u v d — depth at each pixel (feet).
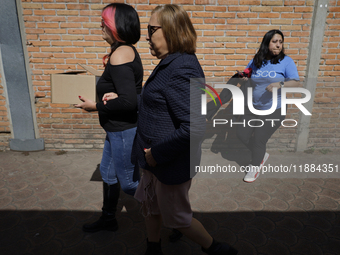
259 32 11.75
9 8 11.12
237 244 7.07
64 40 11.80
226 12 11.50
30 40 11.75
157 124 4.66
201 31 11.75
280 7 11.42
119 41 5.98
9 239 7.23
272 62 9.41
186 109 4.19
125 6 5.88
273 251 6.81
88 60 12.07
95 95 6.12
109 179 7.17
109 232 7.56
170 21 4.37
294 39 11.86
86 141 13.34
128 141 6.40
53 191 9.64
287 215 8.32
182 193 5.10
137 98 6.22
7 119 12.94
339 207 8.73
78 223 7.93
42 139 13.12
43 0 11.26
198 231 5.40
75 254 6.72
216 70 12.29
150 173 5.39
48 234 7.45
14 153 12.96
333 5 11.25
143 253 6.78
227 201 9.13
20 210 8.50
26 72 12.08
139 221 8.09
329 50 11.91
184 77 4.15
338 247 6.93
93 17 11.54
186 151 4.89
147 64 12.22
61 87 6.04
